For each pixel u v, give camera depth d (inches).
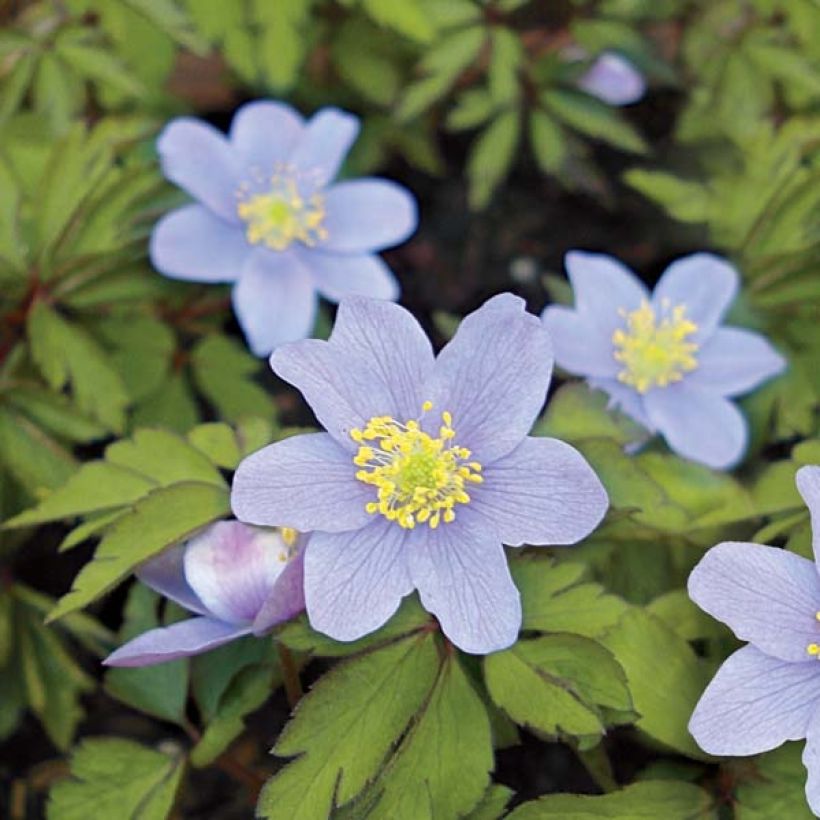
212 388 11.3
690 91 12.5
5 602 10.9
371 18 12.1
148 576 8.7
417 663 8.4
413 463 8.3
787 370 10.8
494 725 8.8
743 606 8.1
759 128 11.6
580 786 10.8
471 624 8.1
